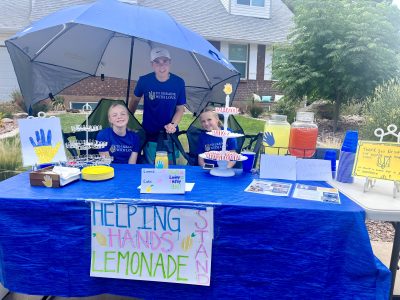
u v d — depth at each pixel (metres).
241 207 1.40
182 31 2.18
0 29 9.27
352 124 7.57
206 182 1.74
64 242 1.49
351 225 1.37
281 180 1.81
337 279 1.41
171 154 2.65
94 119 2.60
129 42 3.12
